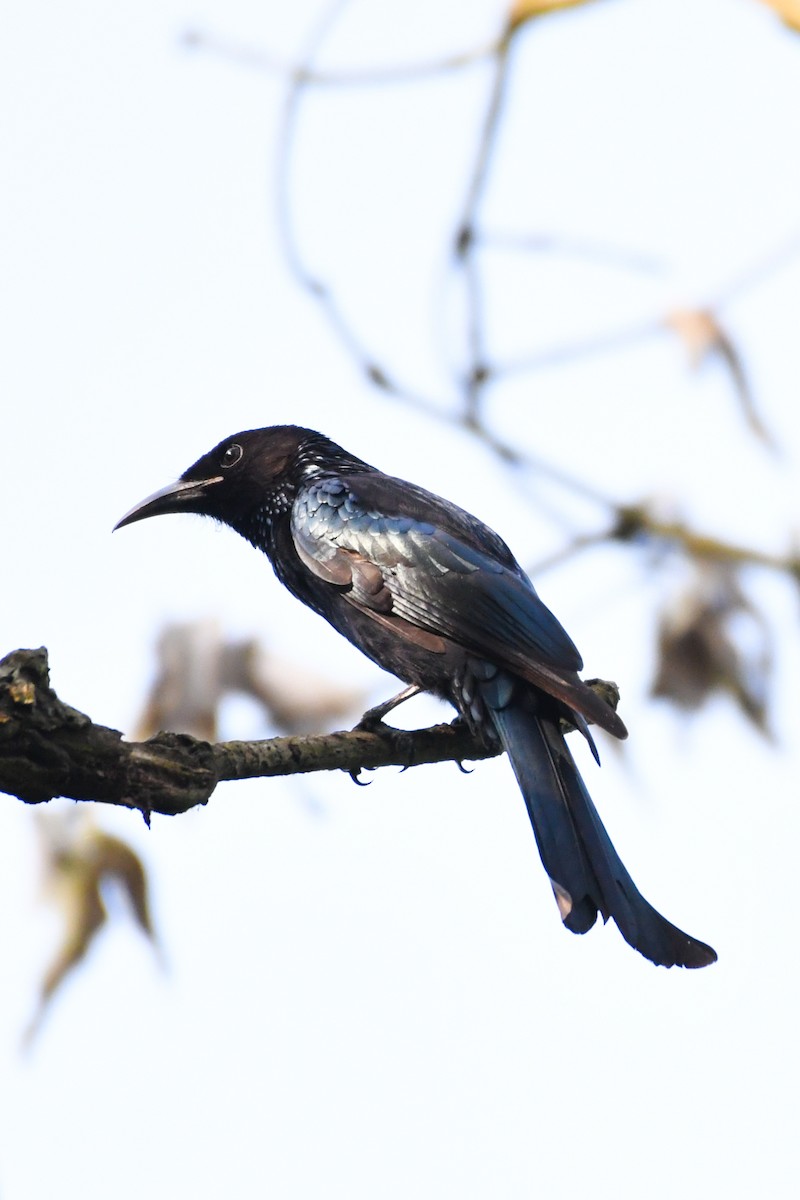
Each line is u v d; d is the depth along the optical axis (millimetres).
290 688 10438
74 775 8023
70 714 7980
